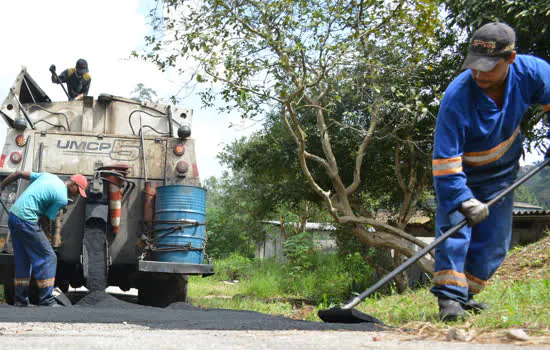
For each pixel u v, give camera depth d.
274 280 18.77
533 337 2.48
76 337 2.43
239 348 2.11
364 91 11.92
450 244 3.86
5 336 2.51
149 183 6.95
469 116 3.83
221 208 32.56
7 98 7.28
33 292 6.73
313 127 14.80
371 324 3.41
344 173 16.16
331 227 22.75
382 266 17.25
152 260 6.62
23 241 5.68
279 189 17.78
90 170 6.96
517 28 10.62
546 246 9.02
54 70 8.81
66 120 7.46
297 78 10.57
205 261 6.80
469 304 4.09
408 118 13.29
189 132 7.16
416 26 10.73
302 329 3.29
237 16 9.93
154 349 2.09
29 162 6.88
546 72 3.85
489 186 4.07
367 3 10.52
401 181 15.26
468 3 11.23
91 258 6.37
